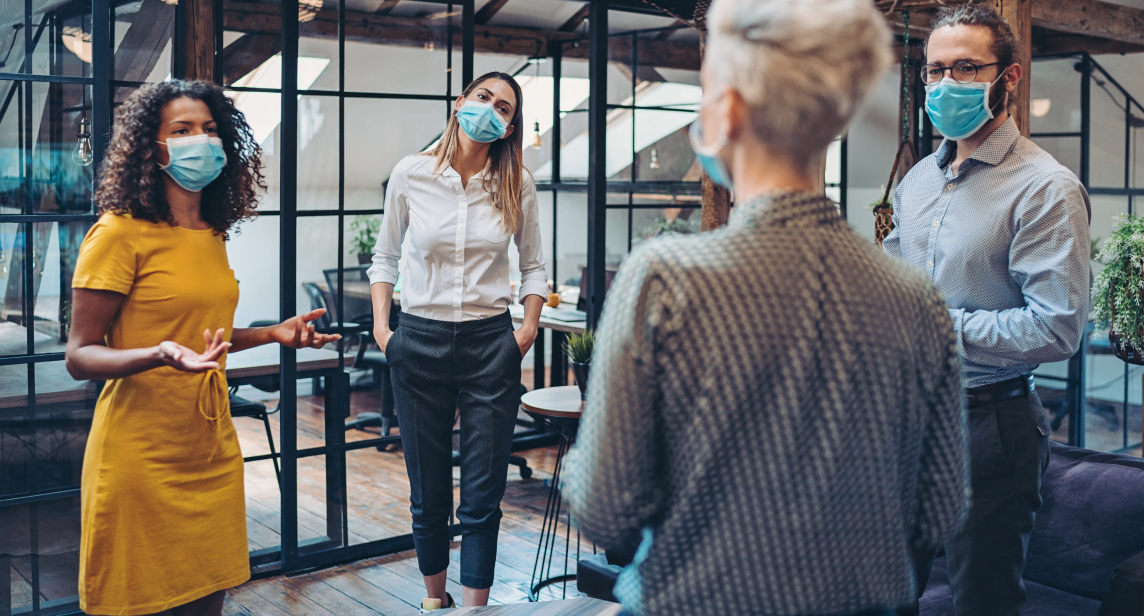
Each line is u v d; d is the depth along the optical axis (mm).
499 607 1542
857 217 6988
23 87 2705
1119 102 4832
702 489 838
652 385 837
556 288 6266
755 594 844
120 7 3088
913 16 3391
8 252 2693
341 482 3525
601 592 2373
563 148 6684
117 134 1938
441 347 2725
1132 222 2770
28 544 2764
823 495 833
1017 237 1778
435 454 2783
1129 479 2256
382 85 3547
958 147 1921
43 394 2770
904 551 917
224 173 2100
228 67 3287
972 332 1794
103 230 1889
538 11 6051
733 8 849
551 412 2834
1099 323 2865
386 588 3240
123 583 1925
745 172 892
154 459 1930
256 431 3428
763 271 829
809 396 823
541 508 4199
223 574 2070
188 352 1764
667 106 5422
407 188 2812
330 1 3398
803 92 816
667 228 5707
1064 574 2277
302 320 2135
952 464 945
